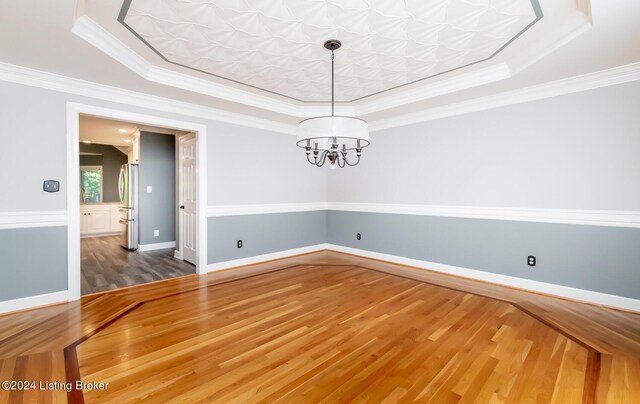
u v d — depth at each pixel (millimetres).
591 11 2010
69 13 2006
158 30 2469
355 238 5410
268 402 1676
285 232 5262
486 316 2816
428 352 2189
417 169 4512
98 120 5156
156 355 2137
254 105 4164
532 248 3504
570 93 3207
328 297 3318
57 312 2895
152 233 6094
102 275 4191
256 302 3170
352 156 5387
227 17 2299
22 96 2906
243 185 4684
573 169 3211
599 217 3070
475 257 3961
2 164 2836
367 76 3475
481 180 3877
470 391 1768
